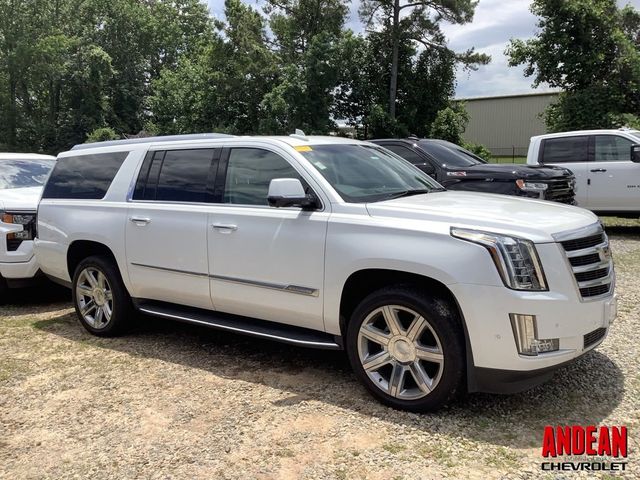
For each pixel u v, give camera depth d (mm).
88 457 3273
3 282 6684
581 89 21281
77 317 6152
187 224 4652
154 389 4176
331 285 3859
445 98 35750
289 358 4750
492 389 3396
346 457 3160
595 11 20016
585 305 3389
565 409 3639
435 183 5047
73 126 46625
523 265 3270
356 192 4137
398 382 3654
